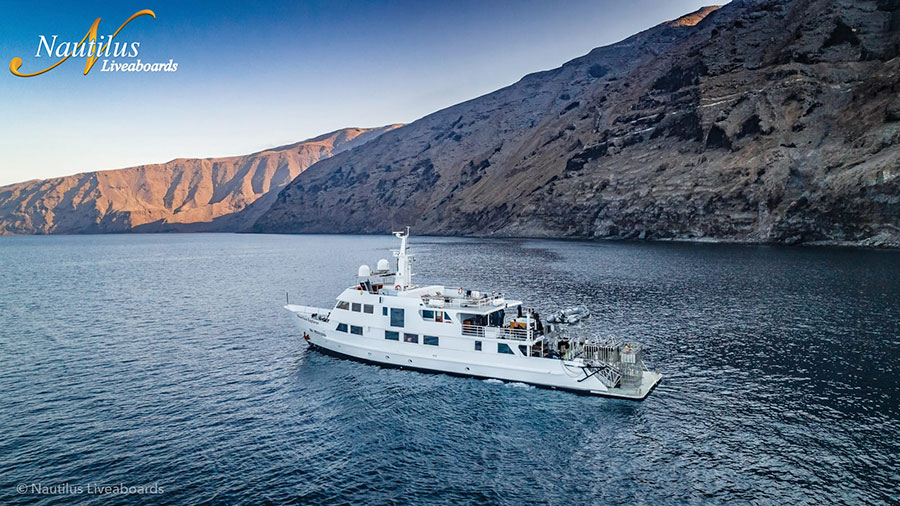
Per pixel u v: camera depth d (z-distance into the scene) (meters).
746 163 171.62
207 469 26.66
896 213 132.00
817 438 29.45
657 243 175.12
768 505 23.25
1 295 88.62
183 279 112.00
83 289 96.31
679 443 29.19
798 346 47.44
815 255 119.19
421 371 41.66
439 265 124.81
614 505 23.42
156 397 37.00
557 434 30.52
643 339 50.75
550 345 40.38
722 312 62.53
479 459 27.69
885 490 24.20
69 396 37.19
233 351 49.34
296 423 32.34
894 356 43.88
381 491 24.59
